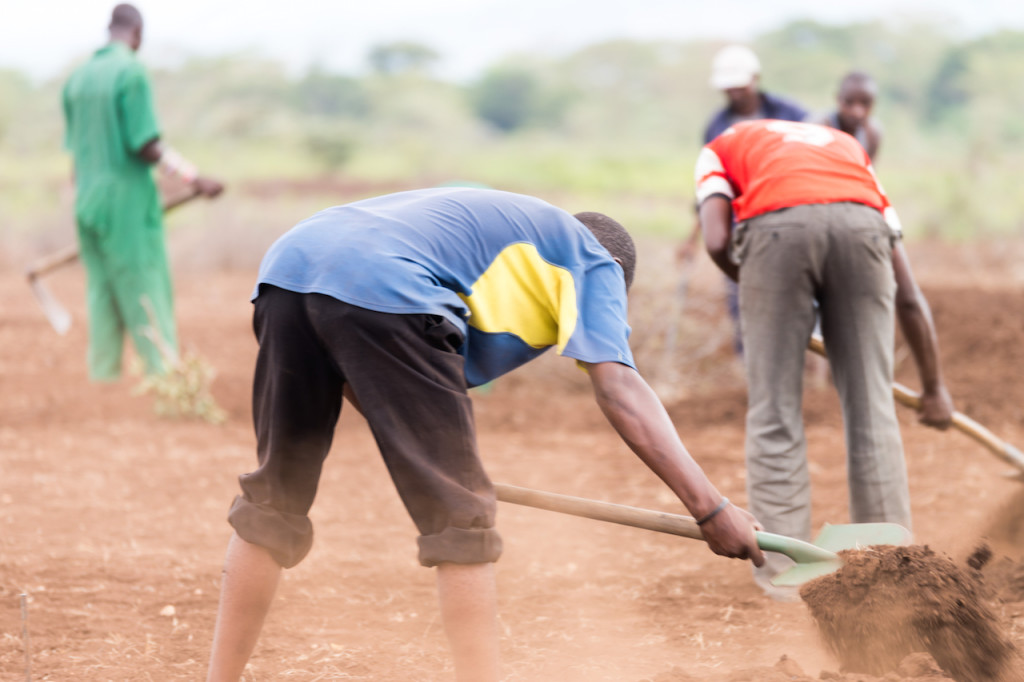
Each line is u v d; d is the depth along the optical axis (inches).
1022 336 642.2
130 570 366.9
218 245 1389.0
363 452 559.2
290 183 2472.9
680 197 2492.6
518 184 2733.8
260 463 237.1
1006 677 250.8
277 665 285.1
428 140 4672.7
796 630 309.3
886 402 341.4
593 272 233.1
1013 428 540.7
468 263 229.0
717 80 652.7
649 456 223.3
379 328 218.1
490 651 215.8
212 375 623.5
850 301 337.4
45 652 293.4
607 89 7357.3
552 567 377.1
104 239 658.2
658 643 302.5
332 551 395.5
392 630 316.2
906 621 249.0
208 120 4131.4
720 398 633.6
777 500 346.9
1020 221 1459.2
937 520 404.8
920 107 6387.8
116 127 649.0
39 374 716.7
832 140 352.8
